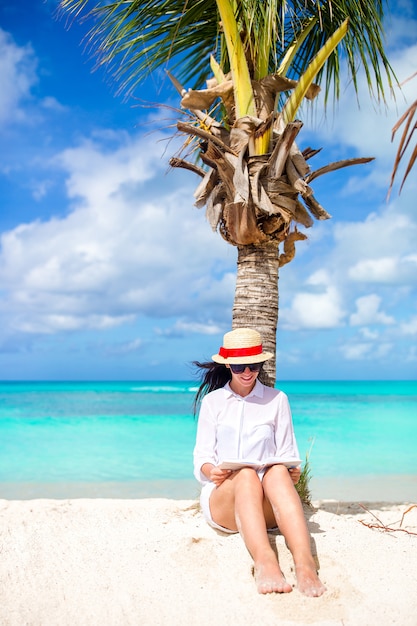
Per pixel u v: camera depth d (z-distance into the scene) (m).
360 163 4.95
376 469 10.14
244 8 4.72
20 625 2.85
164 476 9.62
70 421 23.64
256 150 4.80
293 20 5.46
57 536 4.00
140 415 27.08
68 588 3.24
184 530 4.10
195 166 5.23
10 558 3.61
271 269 4.98
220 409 4.11
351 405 34.34
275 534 3.78
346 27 5.04
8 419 24.95
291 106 5.09
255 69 5.05
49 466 10.80
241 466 3.65
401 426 19.92
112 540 3.92
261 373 4.86
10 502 5.45
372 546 3.75
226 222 4.93
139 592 3.20
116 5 5.31
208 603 3.06
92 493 8.06
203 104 5.06
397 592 3.17
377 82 5.46
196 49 6.00
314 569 3.18
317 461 11.15
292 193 4.82
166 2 5.25
